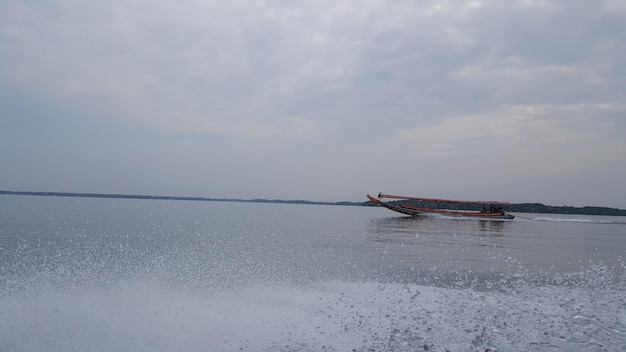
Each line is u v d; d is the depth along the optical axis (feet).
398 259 50.34
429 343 20.38
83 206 236.22
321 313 24.93
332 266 43.42
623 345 20.97
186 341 19.69
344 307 26.45
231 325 22.15
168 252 50.14
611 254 61.87
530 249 66.59
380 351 19.25
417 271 42.04
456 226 136.87
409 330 22.22
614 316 26.02
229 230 91.20
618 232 131.23
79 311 23.80
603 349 20.31
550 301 29.78
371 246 64.80
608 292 33.58
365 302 27.86
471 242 76.89
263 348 19.16
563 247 71.77
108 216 130.21
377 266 44.45
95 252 48.03
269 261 45.44
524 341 21.06
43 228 77.36
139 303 25.84
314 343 19.97
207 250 53.36
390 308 26.45
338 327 22.40
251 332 21.21
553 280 38.75
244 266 41.39
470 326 23.20
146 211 192.65
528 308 27.45
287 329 21.81
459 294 31.32
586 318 25.23
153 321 22.40
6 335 19.81
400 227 123.75
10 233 66.33
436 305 27.55
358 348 19.52
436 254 56.34
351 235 87.30
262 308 25.59
